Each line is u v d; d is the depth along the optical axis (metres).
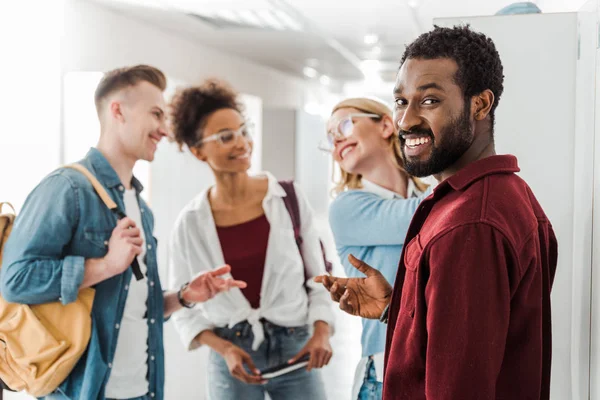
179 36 3.69
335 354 3.24
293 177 3.28
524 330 1.21
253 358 3.24
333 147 3.03
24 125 3.38
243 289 3.26
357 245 2.82
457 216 1.14
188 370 3.40
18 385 2.68
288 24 3.54
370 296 1.55
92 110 3.30
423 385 1.21
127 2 3.38
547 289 1.31
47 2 3.38
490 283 1.09
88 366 2.75
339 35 3.71
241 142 3.29
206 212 3.28
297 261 3.24
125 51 3.57
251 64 3.90
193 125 3.28
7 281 2.67
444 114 1.23
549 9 2.51
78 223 2.80
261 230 3.27
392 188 2.93
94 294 2.79
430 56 1.24
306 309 3.26
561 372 1.89
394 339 1.26
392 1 3.20
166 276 3.36
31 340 2.65
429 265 1.16
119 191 3.03
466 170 1.21
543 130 1.88
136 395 2.93
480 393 1.08
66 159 3.31
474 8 3.26
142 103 3.22
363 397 2.74
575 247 1.84
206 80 3.31
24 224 2.73
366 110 2.96
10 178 3.39
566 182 1.87
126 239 2.78
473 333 1.09
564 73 1.86
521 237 1.14
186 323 3.29
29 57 3.39
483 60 1.24
